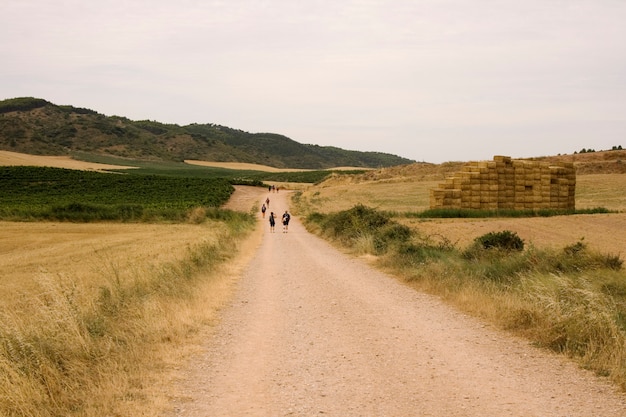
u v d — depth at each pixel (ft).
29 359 22.04
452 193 169.37
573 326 27.73
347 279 54.03
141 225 184.55
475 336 30.37
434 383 22.39
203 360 25.95
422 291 46.39
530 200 175.83
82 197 308.60
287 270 61.87
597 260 51.24
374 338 30.19
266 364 25.39
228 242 89.61
